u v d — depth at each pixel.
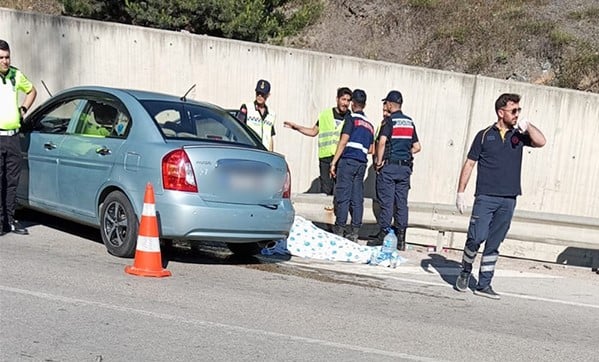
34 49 13.03
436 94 11.91
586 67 14.41
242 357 4.88
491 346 5.68
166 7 15.38
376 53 16.17
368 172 12.05
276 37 16.62
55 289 6.08
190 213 6.92
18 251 7.36
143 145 7.23
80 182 7.76
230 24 15.54
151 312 5.71
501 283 8.36
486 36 15.75
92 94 8.16
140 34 12.55
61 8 18.84
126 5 15.53
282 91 12.27
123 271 6.90
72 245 7.86
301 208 9.95
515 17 16.31
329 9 17.89
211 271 7.47
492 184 7.33
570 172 11.70
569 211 11.77
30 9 19.05
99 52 12.73
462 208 7.63
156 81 12.59
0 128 7.93
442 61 15.57
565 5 16.86
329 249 8.90
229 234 7.19
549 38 15.25
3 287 6.00
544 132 11.69
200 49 12.41
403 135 9.64
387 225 9.74
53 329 5.12
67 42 12.85
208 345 5.07
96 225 7.66
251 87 12.34
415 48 16.14
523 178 11.77
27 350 4.70
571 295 7.99
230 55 12.34
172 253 8.27
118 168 7.35
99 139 7.71
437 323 6.25
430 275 8.48
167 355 4.80
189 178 6.96
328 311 6.28
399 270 8.62
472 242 7.47
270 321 5.79
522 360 5.39
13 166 8.08
